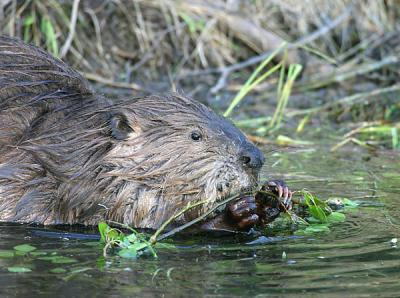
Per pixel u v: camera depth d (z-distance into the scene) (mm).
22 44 11242
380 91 16672
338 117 16219
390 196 10789
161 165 9695
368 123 15086
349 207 10250
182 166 9672
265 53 18250
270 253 8352
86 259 8102
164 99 10141
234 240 9000
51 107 10438
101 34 17594
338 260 8047
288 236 9086
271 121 14688
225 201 9242
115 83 16609
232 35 18469
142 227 9750
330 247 8539
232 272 7684
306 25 19359
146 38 17859
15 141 10125
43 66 10906
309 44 18938
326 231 9219
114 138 9812
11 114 10281
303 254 8289
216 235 9273
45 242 8797
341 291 7133
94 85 16625
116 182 9719
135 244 8445
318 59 18672
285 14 19344
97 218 9797
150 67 17609
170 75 17500
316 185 11375
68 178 9789
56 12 17062
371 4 20156
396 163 12867
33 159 9984
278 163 12805
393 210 10094
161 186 9688
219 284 7332
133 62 17656
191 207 9062
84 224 9820
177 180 9672
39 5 16875
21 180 9938
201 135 9727
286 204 9414
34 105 10391
